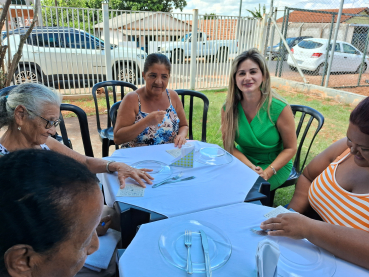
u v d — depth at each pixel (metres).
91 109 6.36
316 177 1.79
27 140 1.53
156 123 2.37
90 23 7.00
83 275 1.34
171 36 8.00
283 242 1.09
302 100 7.65
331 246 1.03
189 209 1.33
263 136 2.38
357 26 11.16
